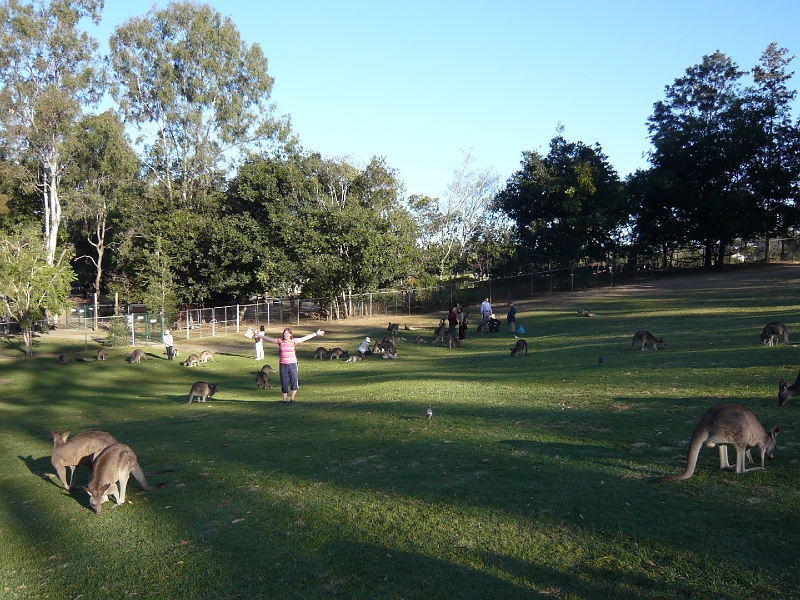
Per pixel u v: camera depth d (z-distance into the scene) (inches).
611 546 236.5
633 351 834.2
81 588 235.8
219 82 2007.9
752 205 2223.2
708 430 296.0
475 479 327.0
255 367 1155.3
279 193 1859.0
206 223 1804.9
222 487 350.6
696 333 975.6
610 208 2158.0
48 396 955.3
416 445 410.3
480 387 658.8
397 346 1282.0
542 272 2154.3
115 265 2178.9
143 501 336.2
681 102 2485.2
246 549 259.8
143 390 968.9
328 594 216.7
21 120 1609.3
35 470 438.6
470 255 2267.5
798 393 417.7
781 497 267.7
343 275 1818.4
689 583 206.8
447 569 229.0
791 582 201.9
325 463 383.9
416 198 2404.0
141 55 1982.0
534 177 2209.6
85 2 1713.8
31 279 1348.4
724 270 2309.3
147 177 2027.6
